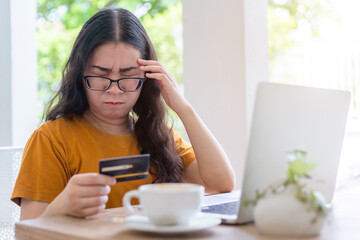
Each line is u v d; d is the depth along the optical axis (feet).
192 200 2.84
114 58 4.64
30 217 4.32
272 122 3.08
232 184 5.14
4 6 10.38
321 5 15.60
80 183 3.33
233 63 8.21
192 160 5.57
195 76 8.73
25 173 4.48
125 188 4.92
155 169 5.27
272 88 3.01
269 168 3.14
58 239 2.89
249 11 8.11
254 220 2.98
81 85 5.03
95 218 3.35
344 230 3.01
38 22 18.66
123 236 2.77
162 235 2.80
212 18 8.46
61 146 4.79
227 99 8.29
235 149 8.20
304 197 2.78
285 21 16.43
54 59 18.57
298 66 11.35
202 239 2.73
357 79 10.61
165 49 18.01
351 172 9.46
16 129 10.46
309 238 2.78
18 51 10.50
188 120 5.12
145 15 18.37
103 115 5.08
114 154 5.01
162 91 5.14
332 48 10.94
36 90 10.89
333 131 3.73
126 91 4.74
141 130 5.33
